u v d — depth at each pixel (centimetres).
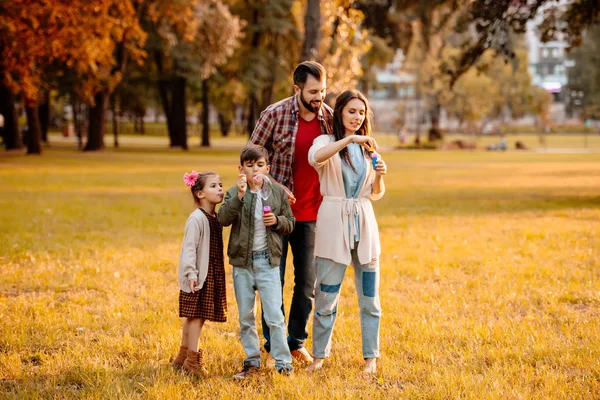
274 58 4062
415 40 4075
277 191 464
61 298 665
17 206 1409
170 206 1470
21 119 7319
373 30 3338
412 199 1688
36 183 1972
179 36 3609
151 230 1111
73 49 2241
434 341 524
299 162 495
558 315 598
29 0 2036
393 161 3772
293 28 3947
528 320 580
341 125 472
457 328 553
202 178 462
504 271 784
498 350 491
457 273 780
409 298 667
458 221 1248
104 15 2312
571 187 2059
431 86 5762
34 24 2044
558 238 1029
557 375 436
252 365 452
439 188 2036
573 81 9412
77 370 452
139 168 2686
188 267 445
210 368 468
